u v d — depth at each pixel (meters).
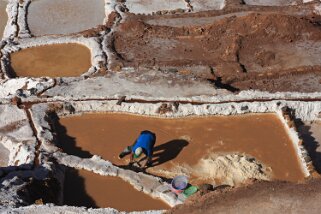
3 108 14.96
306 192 10.98
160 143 13.68
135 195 11.76
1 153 13.84
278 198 10.84
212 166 12.70
